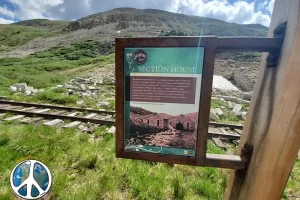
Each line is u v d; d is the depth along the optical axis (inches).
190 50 55.1
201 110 56.8
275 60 51.3
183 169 136.1
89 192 106.3
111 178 119.3
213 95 455.2
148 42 56.5
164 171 129.8
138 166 132.9
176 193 113.2
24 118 228.2
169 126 59.7
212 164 58.9
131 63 58.9
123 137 62.5
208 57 53.9
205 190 116.0
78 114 260.7
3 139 155.2
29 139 156.5
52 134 172.7
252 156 56.2
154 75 58.2
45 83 540.4
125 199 108.3
